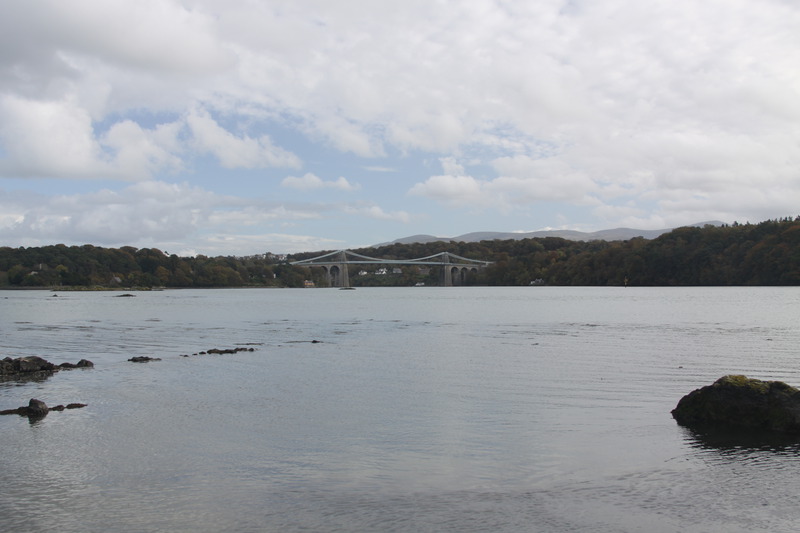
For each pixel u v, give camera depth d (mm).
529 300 98750
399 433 13227
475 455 11672
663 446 12188
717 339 32750
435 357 25859
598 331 39125
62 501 9547
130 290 175875
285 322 51469
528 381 19500
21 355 27844
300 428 13711
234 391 18156
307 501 9469
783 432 13008
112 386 19125
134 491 9922
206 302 103375
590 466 11016
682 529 8500
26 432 13484
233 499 9562
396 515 8938
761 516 8914
